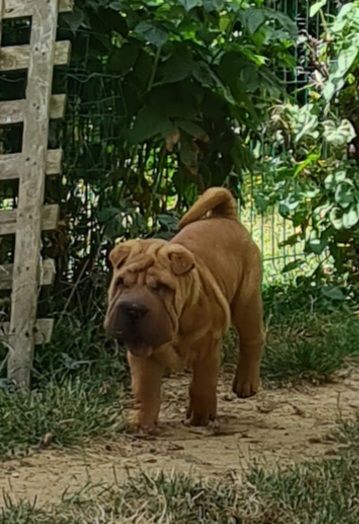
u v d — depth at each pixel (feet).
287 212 10.92
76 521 5.15
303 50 11.41
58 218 8.04
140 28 8.41
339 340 9.45
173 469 6.02
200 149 9.21
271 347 8.89
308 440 6.86
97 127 8.75
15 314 7.73
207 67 8.78
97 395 7.37
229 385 8.41
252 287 7.38
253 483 5.54
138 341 6.39
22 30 8.34
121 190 8.98
